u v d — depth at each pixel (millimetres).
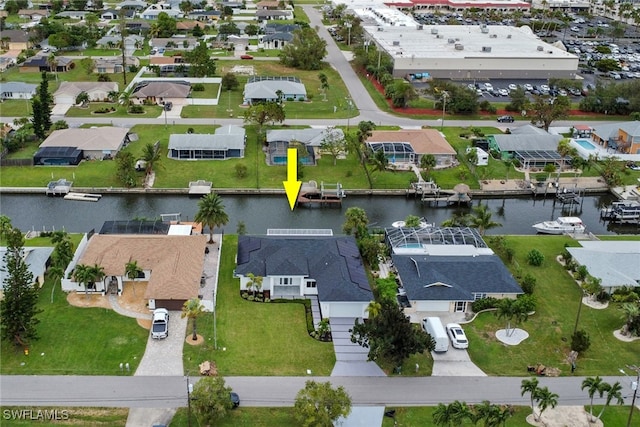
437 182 140500
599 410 74375
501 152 154000
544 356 83812
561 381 79250
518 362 82500
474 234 108438
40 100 156125
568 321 91188
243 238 104500
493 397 76000
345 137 151375
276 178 139125
